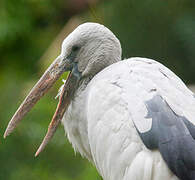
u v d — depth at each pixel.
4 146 13.38
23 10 16.25
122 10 14.85
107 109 7.43
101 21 15.07
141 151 7.05
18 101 14.14
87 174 12.38
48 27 16.98
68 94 8.37
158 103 7.12
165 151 6.84
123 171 7.21
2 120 13.70
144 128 7.03
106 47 8.24
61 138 13.32
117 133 7.27
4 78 15.75
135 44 14.66
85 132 8.24
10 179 13.19
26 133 13.34
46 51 15.63
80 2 16.41
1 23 15.91
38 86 8.35
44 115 13.34
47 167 13.27
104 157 7.47
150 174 6.90
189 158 6.72
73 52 8.30
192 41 14.63
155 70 7.60
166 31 14.73
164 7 14.80
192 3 14.95
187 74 14.75
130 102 7.28
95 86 7.70
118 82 7.52
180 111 7.04
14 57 16.34
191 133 6.84
